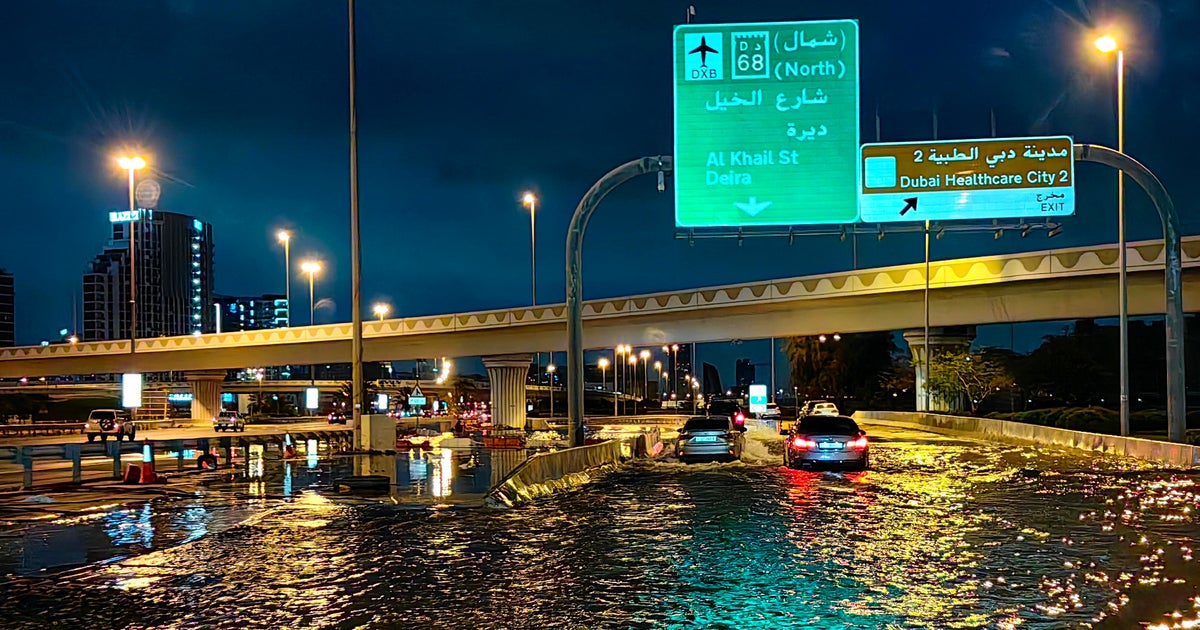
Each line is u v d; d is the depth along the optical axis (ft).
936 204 86.07
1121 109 100.73
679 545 46.32
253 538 50.62
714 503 64.69
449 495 71.92
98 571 41.45
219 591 36.91
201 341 306.35
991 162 86.48
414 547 46.93
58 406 482.28
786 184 82.79
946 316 192.24
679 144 83.25
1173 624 30.09
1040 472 87.35
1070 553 43.14
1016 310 180.04
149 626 31.65
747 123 82.94
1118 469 90.07
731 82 82.89
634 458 115.85
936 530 50.62
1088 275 159.43
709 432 117.08
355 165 110.52
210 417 343.67
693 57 82.94
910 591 35.22
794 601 33.76
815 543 46.50
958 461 102.99
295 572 40.65
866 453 92.73
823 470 92.79
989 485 75.61
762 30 82.64
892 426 211.41
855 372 367.04
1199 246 144.15
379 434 122.01
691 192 83.20
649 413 425.28
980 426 169.78
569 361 89.76
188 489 78.28
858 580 37.32
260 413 435.94
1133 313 163.22
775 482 80.48
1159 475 82.79
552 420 291.79
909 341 234.79
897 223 86.94
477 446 152.35
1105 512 57.77
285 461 111.45
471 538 49.70
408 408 405.80
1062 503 62.59
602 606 33.32
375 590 36.63
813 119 82.69
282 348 291.38
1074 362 272.72
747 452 127.65
